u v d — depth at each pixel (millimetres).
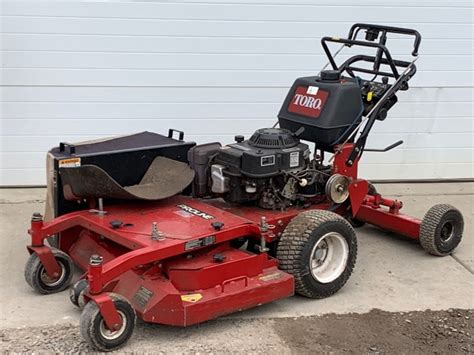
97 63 7609
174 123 7898
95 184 4902
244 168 5129
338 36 7934
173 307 4312
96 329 4164
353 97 5457
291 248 4887
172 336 4520
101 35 7543
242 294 4574
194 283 4520
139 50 7645
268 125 8055
